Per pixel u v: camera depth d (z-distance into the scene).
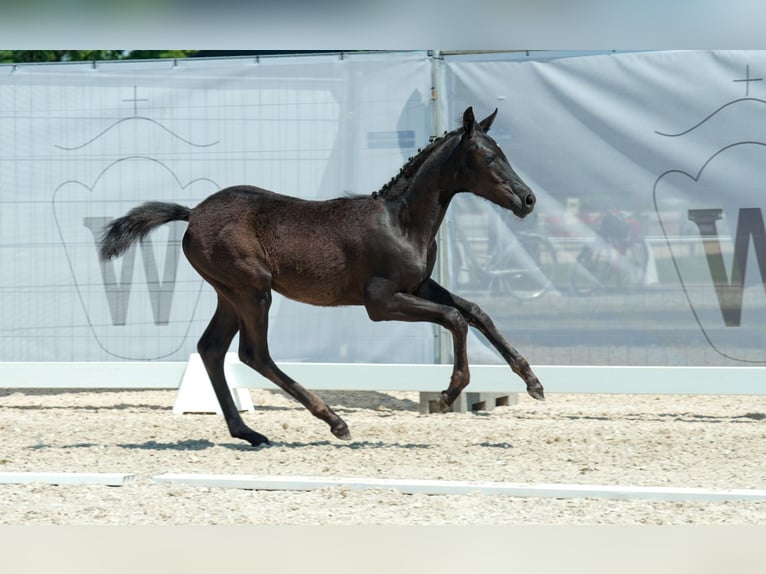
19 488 8.95
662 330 13.71
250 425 12.75
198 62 14.57
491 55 14.00
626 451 10.77
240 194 10.98
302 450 10.84
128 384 14.35
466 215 14.00
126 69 14.68
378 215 10.69
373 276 10.66
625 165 13.75
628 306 13.77
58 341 14.84
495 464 10.05
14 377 14.43
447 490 8.71
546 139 13.89
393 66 14.13
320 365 13.84
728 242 13.65
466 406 14.27
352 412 14.31
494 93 13.98
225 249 10.74
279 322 14.48
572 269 13.84
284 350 14.47
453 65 14.08
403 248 10.62
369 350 14.27
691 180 13.69
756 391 13.02
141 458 10.43
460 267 14.02
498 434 11.87
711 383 13.10
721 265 13.65
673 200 13.71
